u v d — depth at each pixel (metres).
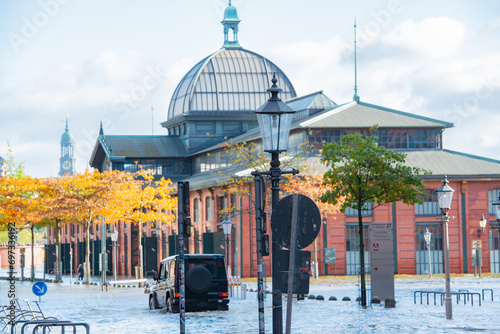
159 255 97.69
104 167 118.75
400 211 77.50
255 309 38.00
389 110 84.56
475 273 71.25
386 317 31.19
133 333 27.38
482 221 71.38
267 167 65.44
